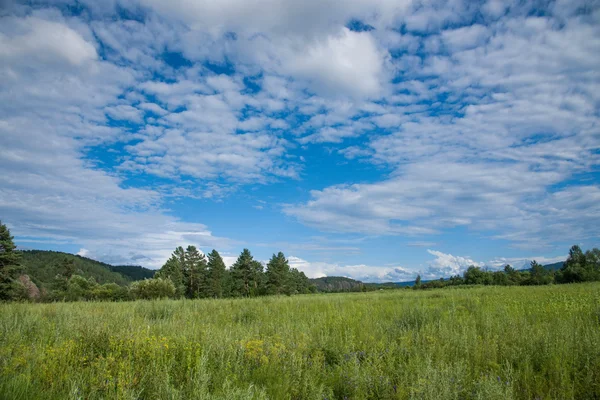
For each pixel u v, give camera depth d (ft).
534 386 16.43
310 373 17.53
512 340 22.61
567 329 22.97
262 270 236.02
